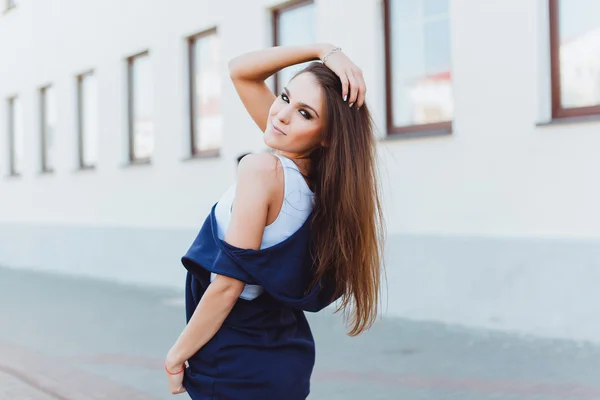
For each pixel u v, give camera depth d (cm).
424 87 685
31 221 1404
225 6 904
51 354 580
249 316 169
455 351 536
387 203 693
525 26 590
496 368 481
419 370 484
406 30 698
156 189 1038
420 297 664
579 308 555
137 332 675
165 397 443
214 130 959
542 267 577
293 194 164
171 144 1007
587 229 557
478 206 626
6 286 1094
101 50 1162
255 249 160
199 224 961
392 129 711
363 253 167
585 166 556
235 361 168
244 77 190
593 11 564
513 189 601
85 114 1251
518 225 599
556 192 574
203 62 972
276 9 847
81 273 1213
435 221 659
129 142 1124
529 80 589
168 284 1011
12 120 1505
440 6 671
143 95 1095
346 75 165
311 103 164
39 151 1393
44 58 1341
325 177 165
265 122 194
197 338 165
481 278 618
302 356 178
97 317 766
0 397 461
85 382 484
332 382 459
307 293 169
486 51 617
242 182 161
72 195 1259
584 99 572
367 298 173
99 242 1156
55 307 850
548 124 573
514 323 596
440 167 653
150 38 1043
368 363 509
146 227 1049
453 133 641
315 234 167
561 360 496
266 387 170
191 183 971
